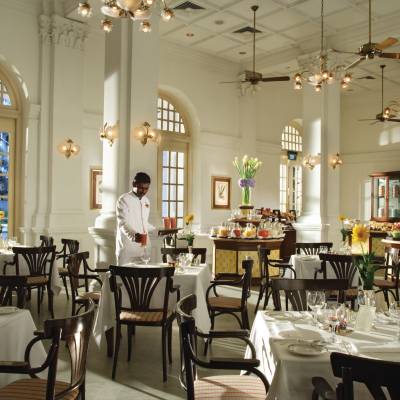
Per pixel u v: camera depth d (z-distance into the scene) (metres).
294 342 2.47
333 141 10.37
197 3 8.54
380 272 10.34
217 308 4.86
